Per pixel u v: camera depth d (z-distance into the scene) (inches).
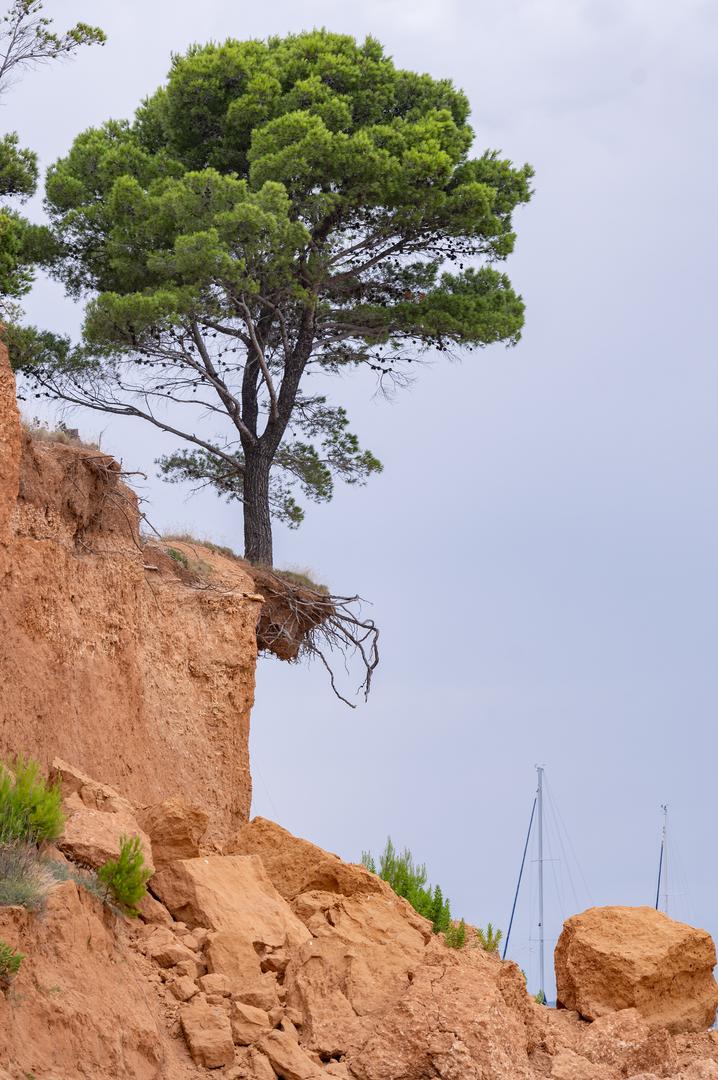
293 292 1604.3
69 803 892.6
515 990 886.4
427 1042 783.1
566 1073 818.2
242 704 1376.7
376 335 1736.0
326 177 1636.3
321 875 1031.0
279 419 1715.1
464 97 1833.2
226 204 1563.7
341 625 1684.3
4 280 1513.3
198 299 1545.3
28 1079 606.2
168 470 1843.0
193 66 1738.4
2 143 1574.8
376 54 1822.1
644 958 967.6
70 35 1492.4
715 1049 919.7
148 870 816.9
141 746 1181.1
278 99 1718.8
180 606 1365.7
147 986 757.9
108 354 1617.9
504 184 1782.7
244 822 1337.4
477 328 1705.2
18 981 639.8
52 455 1176.2
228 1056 735.7
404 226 1701.5
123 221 1625.2
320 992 844.0
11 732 973.8
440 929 1091.9
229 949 834.2
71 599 1131.9
